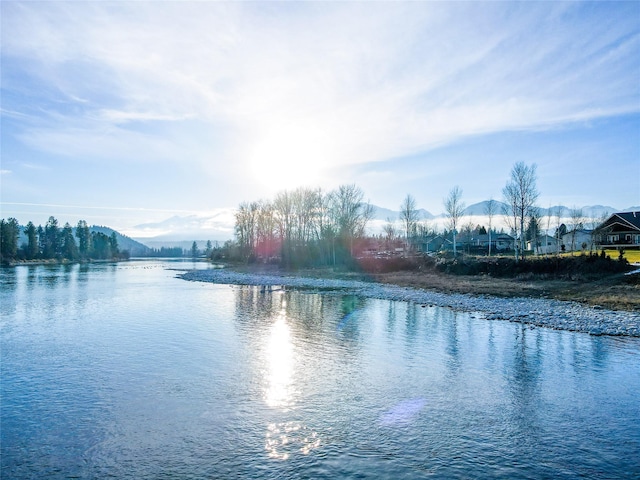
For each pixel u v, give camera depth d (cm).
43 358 2173
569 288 4381
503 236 10588
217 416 1487
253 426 1409
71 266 13438
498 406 1560
